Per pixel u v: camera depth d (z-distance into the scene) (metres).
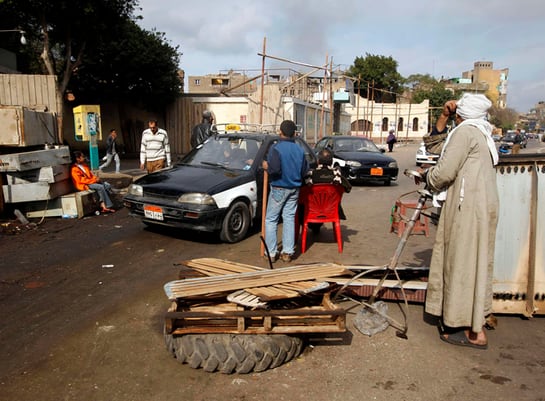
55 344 3.40
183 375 2.99
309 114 24.66
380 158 12.93
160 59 21.28
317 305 3.40
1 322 3.78
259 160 6.96
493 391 2.85
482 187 3.19
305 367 3.11
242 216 6.49
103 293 4.42
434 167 3.38
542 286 3.79
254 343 2.96
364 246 6.26
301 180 5.37
